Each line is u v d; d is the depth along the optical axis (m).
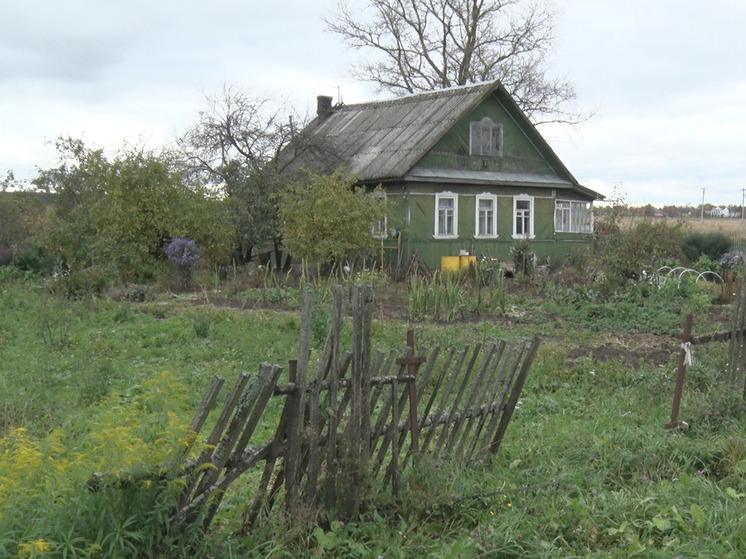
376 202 25.78
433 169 29.66
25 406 7.80
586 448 6.70
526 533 4.91
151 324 14.13
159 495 3.98
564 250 33.28
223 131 28.52
